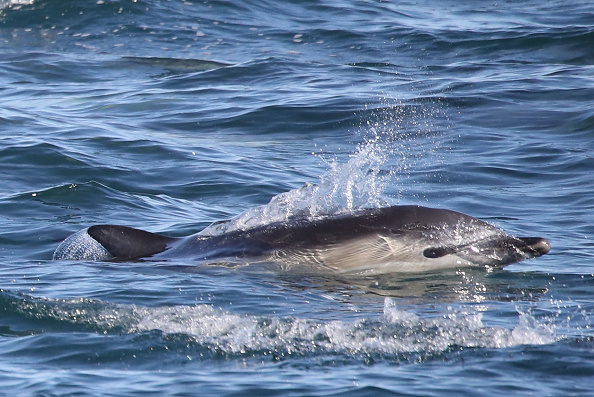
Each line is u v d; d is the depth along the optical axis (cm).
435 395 2091
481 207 4378
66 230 3831
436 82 7350
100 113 6650
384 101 6731
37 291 2888
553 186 4738
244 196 4625
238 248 3238
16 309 2689
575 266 3322
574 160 5178
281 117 6406
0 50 9006
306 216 3353
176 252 3316
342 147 5731
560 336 2491
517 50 8631
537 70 7756
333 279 3086
